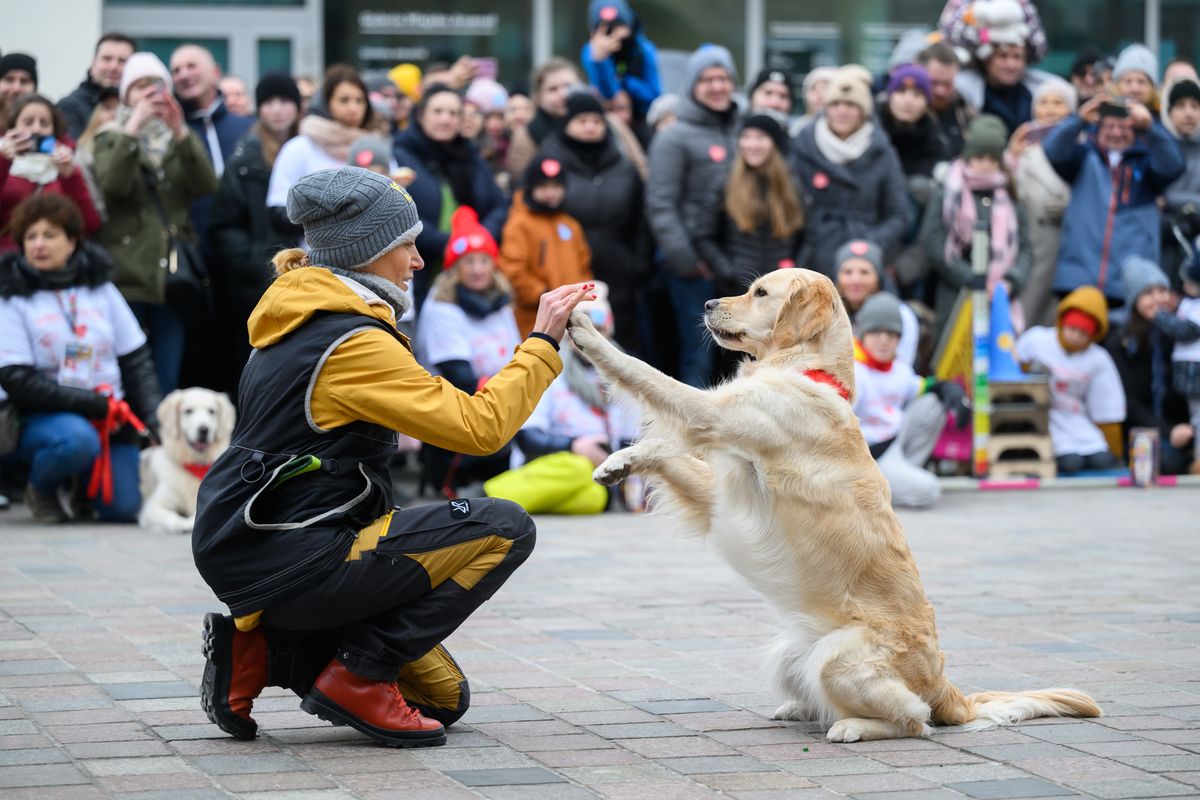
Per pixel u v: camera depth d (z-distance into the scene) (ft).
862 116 30.81
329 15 44.55
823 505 13.29
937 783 11.28
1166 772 11.62
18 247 26.08
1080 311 32.45
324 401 12.00
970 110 35.58
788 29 46.44
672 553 23.08
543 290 29.25
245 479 11.94
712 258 29.89
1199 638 17.03
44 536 24.61
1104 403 33.35
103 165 27.14
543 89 32.78
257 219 28.17
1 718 12.90
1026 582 20.63
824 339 14.25
